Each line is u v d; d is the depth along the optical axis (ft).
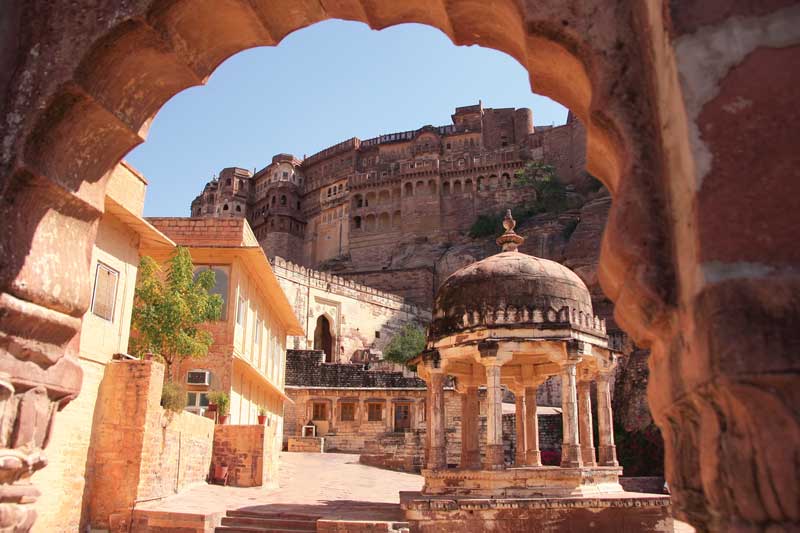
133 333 70.74
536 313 51.24
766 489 7.43
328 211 301.84
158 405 49.44
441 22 14.32
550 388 158.20
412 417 131.54
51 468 40.75
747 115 8.16
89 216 14.65
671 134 9.15
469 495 48.70
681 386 8.91
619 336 140.67
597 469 50.62
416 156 294.66
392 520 47.26
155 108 15.14
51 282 13.47
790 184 7.80
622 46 10.79
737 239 7.82
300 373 150.30
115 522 45.01
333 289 194.59
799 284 7.45
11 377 12.84
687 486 9.22
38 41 13.14
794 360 7.23
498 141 293.43
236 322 80.43
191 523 44.57
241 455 68.23
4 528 12.52
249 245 87.86
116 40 13.02
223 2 13.62
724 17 8.57
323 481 85.87
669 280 9.32
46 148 13.11
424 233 266.57
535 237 215.92
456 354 52.60
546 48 11.79
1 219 12.53
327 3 14.67
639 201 9.78
